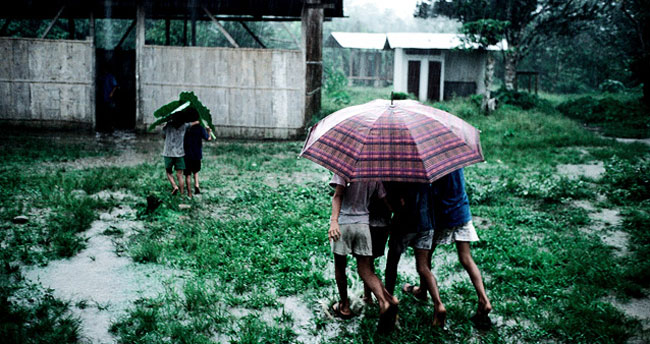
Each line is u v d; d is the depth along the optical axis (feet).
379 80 128.67
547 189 30.86
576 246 21.99
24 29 79.36
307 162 42.24
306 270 19.42
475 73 94.07
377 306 16.67
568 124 64.69
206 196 30.22
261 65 53.93
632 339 14.75
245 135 55.26
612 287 18.12
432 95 94.63
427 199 14.73
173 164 29.40
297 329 15.52
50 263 20.08
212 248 21.50
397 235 14.94
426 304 16.88
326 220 25.66
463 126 14.19
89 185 30.86
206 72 54.34
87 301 17.07
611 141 52.75
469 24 70.08
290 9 56.03
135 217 25.98
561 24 87.86
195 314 16.12
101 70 59.31
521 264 20.25
